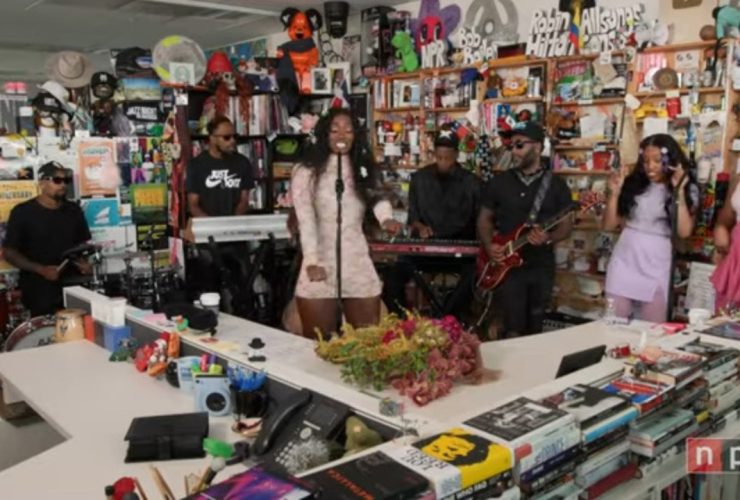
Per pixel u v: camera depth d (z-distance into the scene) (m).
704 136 3.74
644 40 3.97
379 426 1.46
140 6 6.19
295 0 5.84
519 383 1.95
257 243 4.83
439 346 1.85
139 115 4.95
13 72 10.94
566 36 4.38
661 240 3.26
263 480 1.00
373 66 5.74
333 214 2.54
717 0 3.68
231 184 4.73
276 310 4.89
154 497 1.42
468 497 1.07
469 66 4.95
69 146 4.54
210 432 1.74
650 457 1.46
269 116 5.61
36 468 1.56
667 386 1.52
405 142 5.46
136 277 3.40
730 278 3.12
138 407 1.93
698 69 3.79
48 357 2.43
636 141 4.06
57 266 3.97
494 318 4.00
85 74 5.01
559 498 1.27
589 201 3.69
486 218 3.82
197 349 2.11
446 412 1.69
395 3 5.69
